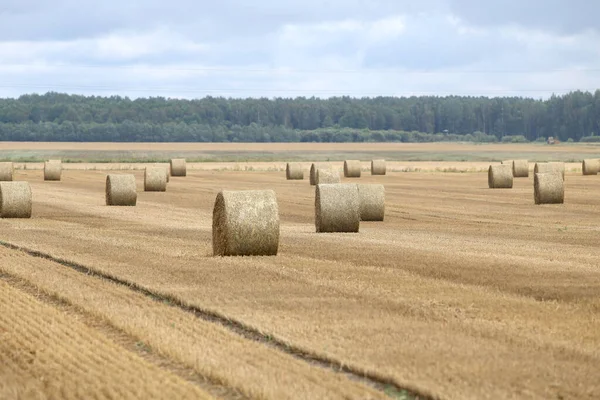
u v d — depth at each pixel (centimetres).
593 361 2372
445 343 2562
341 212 5803
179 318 2988
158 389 2145
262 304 3194
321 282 3653
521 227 6519
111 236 5662
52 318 3006
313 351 2480
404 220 7144
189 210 8150
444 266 4128
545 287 3547
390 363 2344
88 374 2291
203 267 4103
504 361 2355
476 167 19988
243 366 2331
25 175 15312
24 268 4153
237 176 15488
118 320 2938
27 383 2219
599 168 15088
